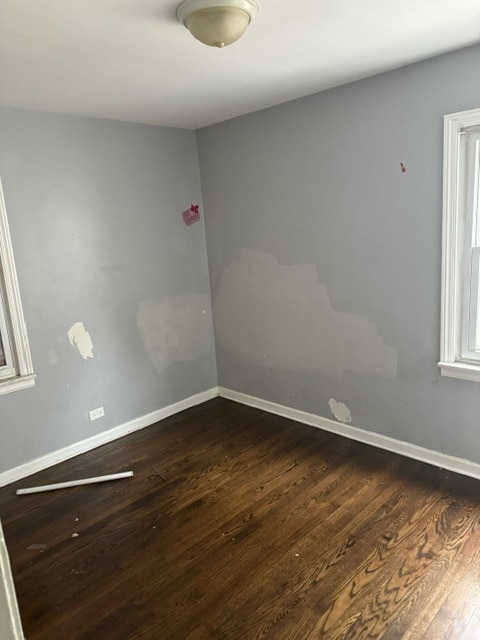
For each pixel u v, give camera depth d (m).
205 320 4.05
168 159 3.62
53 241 3.06
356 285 3.02
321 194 3.07
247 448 3.23
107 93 2.65
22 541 2.40
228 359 4.05
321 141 2.99
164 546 2.29
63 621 1.89
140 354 3.61
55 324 3.12
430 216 2.60
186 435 3.49
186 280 3.86
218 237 3.84
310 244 3.21
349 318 3.11
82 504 2.70
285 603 1.91
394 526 2.32
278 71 2.46
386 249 2.83
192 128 3.71
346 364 3.19
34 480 2.99
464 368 2.58
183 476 2.92
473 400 2.63
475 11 1.84
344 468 2.88
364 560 2.11
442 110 2.44
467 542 2.18
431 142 2.51
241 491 2.71
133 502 2.69
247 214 3.56
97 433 3.41
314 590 1.96
